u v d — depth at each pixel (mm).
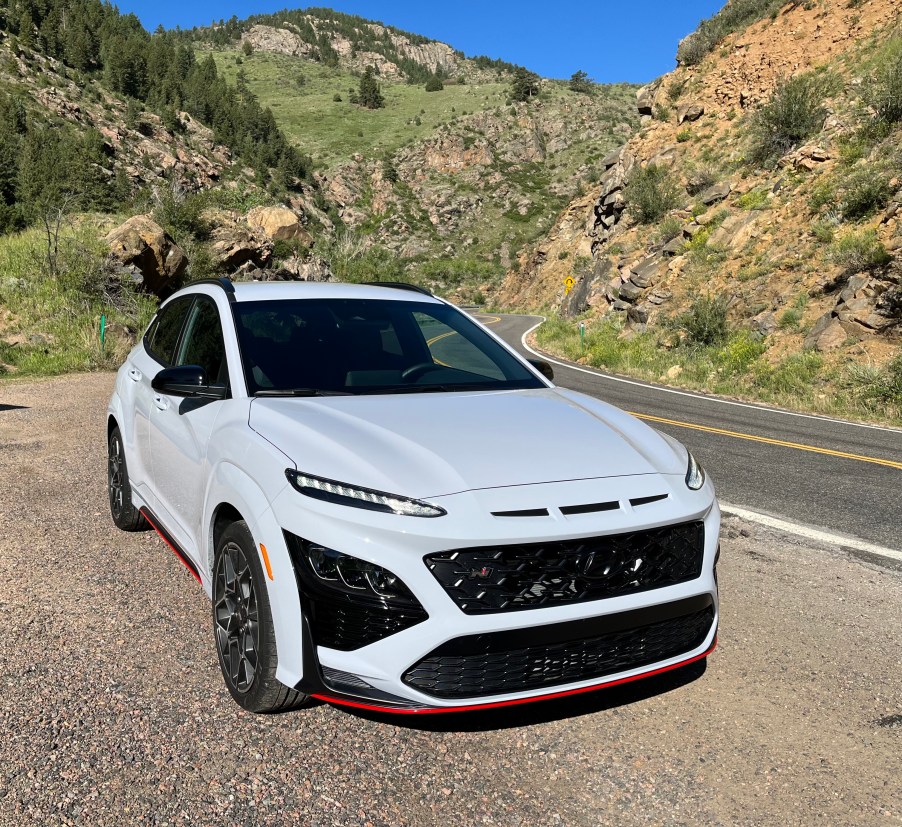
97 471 6785
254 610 2869
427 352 4062
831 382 15445
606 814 2412
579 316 32188
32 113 117438
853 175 21328
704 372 18672
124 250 20672
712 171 30953
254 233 28094
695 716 3023
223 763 2609
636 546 2686
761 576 4680
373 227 186625
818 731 2930
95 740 2727
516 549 2502
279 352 3695
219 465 3102
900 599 4344
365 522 2490
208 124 191250
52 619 3750
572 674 2645
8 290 18750
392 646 2459
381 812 2385
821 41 31828
